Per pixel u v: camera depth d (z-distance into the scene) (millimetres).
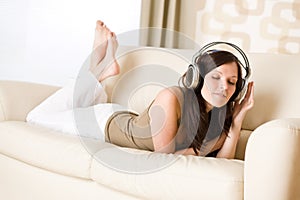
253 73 1846
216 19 2789
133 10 2963
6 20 3182
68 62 3094
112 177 1428
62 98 1964
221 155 1604
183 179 1283
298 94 1760
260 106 1808
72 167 1534
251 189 1186
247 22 2723
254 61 1869
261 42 2699
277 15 2660
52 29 3119
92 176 1503
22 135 1695
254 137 1182
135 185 1369
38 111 1882
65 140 1619
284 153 1131
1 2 3174
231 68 1521
